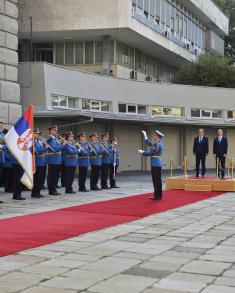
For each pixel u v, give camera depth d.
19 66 24.55
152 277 6.60
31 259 7.47
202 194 17.97
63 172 19.34
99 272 6.80
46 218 11.33
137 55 35.84
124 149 31.34
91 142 19.08
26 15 29.86
